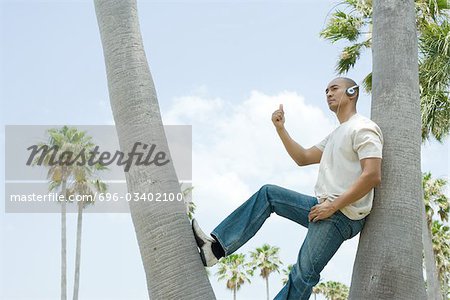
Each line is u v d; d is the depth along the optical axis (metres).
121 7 4.13
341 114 4.12
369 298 3.88
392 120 4.11
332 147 3.95
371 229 3.97
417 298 3.88
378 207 3.98
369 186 3.67
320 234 3.83
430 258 14.05
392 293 3.85
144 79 4.04
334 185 3.85
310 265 3.85
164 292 3.70
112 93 4.05
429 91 11.47
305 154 4.41
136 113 3.94
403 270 3.87
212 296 3.76
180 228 3.80
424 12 12.05
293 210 4.00
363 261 3.96
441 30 11.07
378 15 4.39
